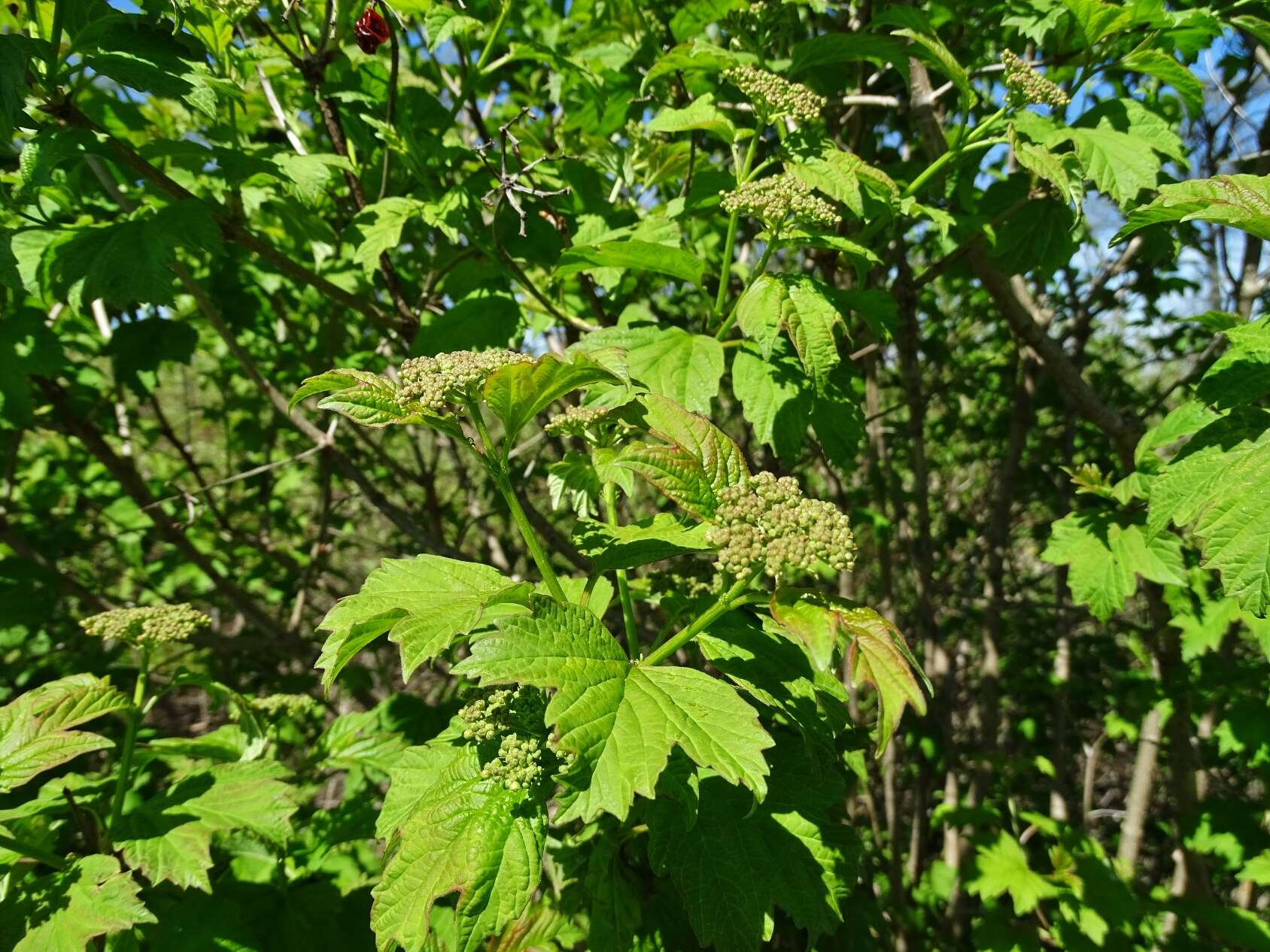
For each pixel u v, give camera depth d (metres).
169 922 2.01
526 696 1.51
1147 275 3.82
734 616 1.76
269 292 3.78
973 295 4.41
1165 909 2.99
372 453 4.56
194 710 6.16
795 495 1.46
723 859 1.58
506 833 1.39
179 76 2.01
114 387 3.98
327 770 3.05
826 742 1.53
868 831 3.86
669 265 2.16
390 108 2.47
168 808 2.00
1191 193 1.61
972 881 3.18
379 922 1.33
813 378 1.91
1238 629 3.48
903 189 2.41
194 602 4.55
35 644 4.23
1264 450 1.71
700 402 2.01
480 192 2.63
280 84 3.04
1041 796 5.50
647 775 1.18
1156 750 3.60
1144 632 3.70
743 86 2.07
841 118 3.16
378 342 4.36
